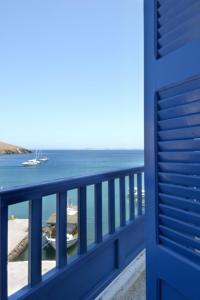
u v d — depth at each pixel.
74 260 2.10
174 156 1.34
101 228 2.49
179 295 1.33
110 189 2.71
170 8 1.35
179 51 1.29
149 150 1.52
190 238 1.26
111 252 2.68
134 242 3.14
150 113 1.50
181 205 1.32
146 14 1.55
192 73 1.21
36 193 1.70
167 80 1.37
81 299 2.19
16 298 1.56
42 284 1.74
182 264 1.30
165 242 1.43
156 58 1.45
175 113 1.33
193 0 1.22
